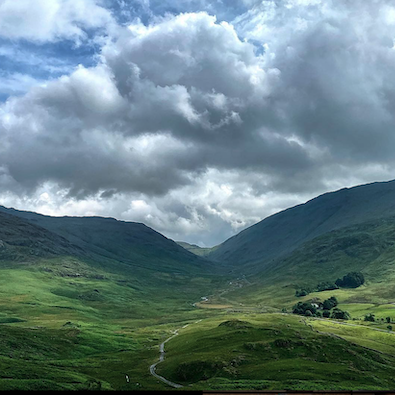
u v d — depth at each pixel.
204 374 136.12
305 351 155.25
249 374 132.62
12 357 149.38
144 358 167.25
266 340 166.62
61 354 169.12
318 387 111.75
